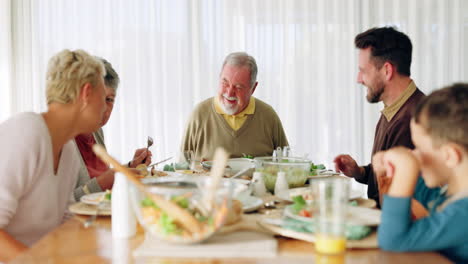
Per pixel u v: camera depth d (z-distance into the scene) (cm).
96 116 133
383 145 187
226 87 261
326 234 83
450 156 89
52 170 128
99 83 132
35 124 121
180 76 399
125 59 398
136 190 90
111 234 100
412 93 188
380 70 190
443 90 93
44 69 400
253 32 395
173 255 83
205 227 87
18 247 108
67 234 100
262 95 399
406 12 390
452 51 392
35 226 126
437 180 95
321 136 399
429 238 84
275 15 395
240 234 96
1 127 120
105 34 398
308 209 108
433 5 389
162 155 401
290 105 398
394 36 189
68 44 399
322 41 394
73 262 80
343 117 397
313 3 394
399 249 84
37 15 397
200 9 396
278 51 396
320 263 79
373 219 100
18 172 116
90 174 197
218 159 87
